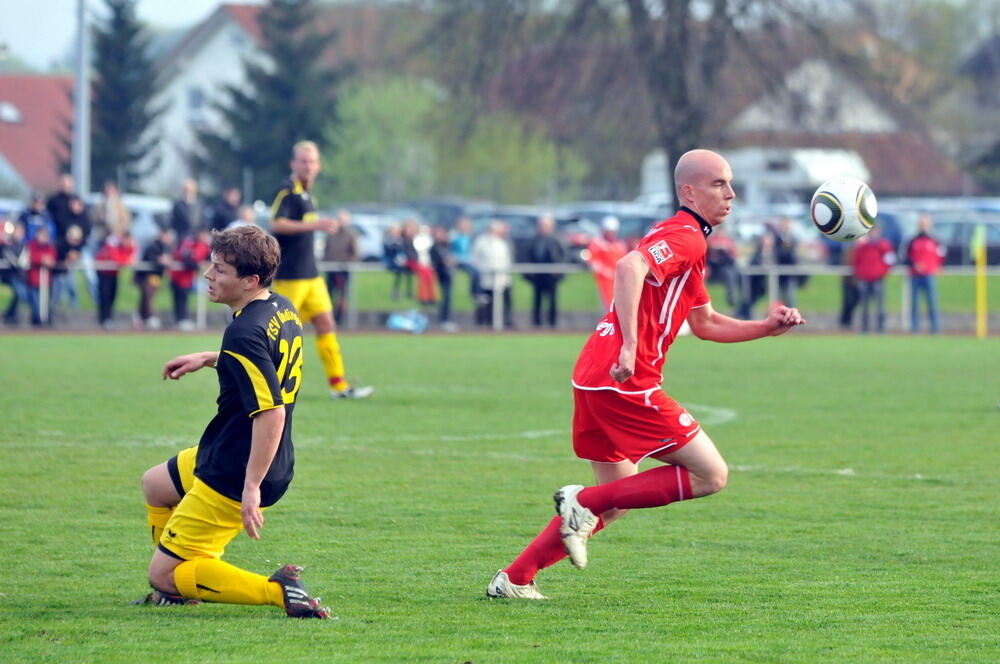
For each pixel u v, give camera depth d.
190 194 98.12
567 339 88.25
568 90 124.00
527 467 35.62
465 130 127.00
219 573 19.92
